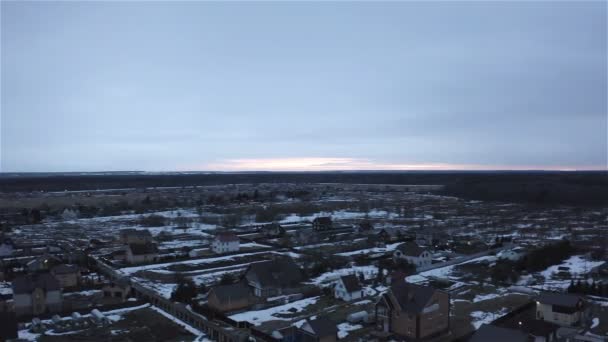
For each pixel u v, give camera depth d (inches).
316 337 2007.9
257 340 2081.7
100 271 3590.1
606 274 3260.3
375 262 3826.3
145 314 2546.8
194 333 2257.6
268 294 2891.2
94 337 2175.2
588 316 2420.0
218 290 2588.6
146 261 3873.0
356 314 2385.6
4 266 3570.4
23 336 2190.0
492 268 3597.4
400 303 2208.4
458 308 2608.3
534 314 2496.3
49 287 2640.3
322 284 3169.3
